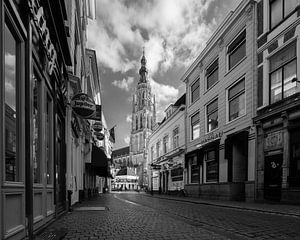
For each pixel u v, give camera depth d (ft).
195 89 93.86
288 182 46.09
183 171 98.58
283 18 50.47
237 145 64.85
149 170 165.99
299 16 46.26
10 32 15.70
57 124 31.35
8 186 13.88
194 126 93.30
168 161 116.78
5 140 14.43
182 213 36.52
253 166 55.83
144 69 412.57
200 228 23.38
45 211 23.21
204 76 84.43
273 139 50.72
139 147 397.19
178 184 106.32
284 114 47.11
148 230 22.21
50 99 27.99
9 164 15.14
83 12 65.21
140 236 19.66
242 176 64.69
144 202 63.52
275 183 49.65
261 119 53.21
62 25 28.91
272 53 52.39
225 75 70.33
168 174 121.80
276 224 25.98
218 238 19.10
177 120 108.47
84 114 41.63
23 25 17.16
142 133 393.50
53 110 28.55
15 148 16.30
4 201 13.26
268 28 54.34
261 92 55.06
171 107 120.06
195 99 93.71
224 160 68.54
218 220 28.94
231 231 22.06
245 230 22.53
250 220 28.96
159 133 139.44
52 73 27.50
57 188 30.22
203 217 31.76
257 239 19.02
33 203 19.13
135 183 348.79
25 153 17.43
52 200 26.91
